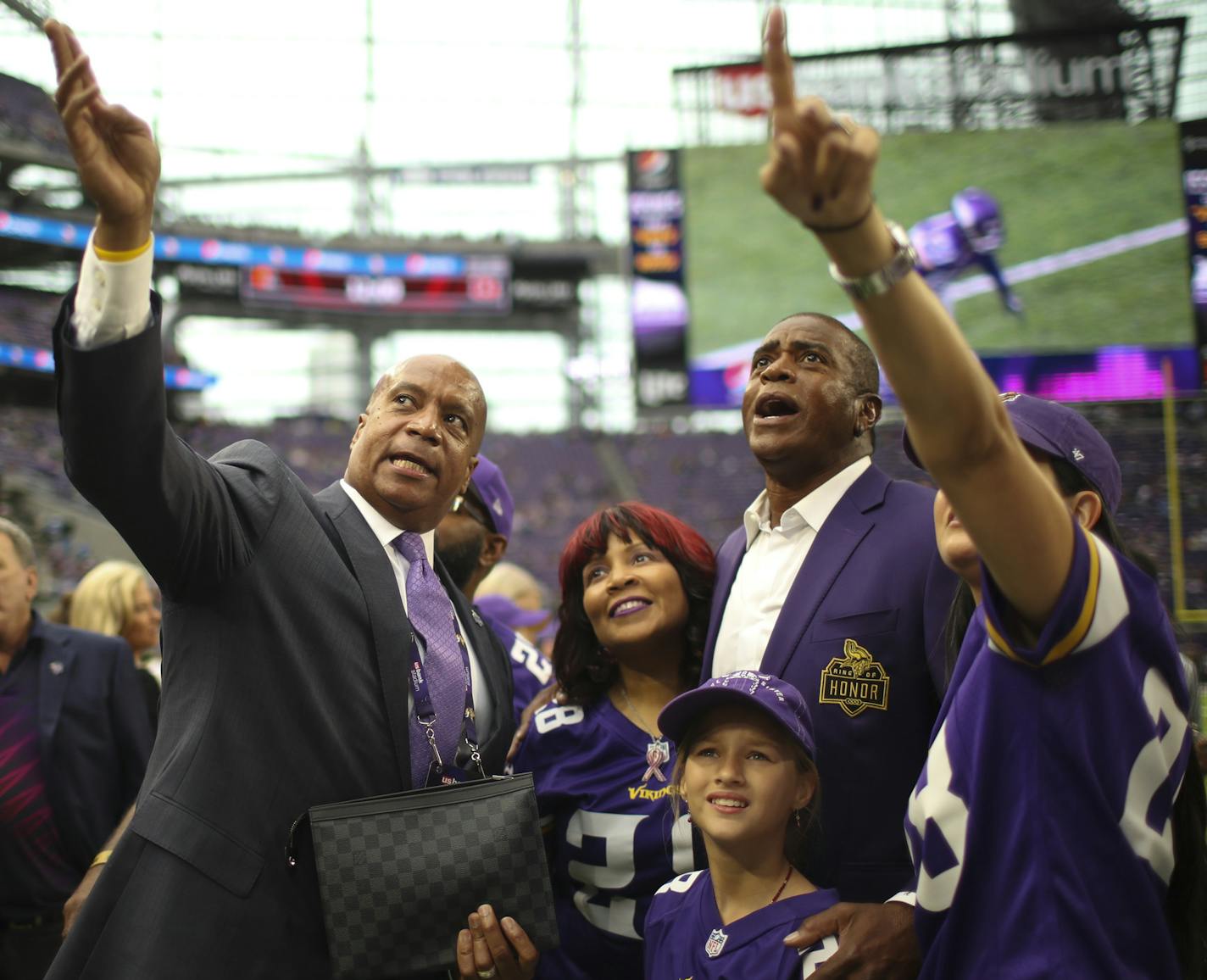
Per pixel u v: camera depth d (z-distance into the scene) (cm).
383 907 191
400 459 224
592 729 253
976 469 133
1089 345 1345
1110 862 142
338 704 204
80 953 184
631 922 235
